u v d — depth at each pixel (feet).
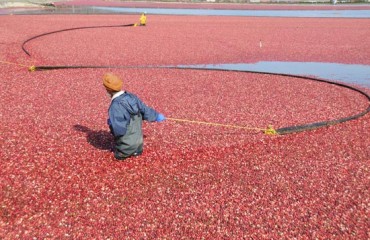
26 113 27.53
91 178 18.67
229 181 18.88
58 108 29.14
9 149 21.15
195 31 85.51
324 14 151.02
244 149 22.57
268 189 18.12
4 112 27.50
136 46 62.23
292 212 16.31
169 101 32.14
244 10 168.86
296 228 15.25
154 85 37.63
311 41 73.97
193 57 55.11
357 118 28.60
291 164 20.79
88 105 30.22
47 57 51.01
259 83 39.47
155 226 15.29
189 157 21.30
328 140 24.27
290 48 65.36
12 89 34.27
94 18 112.06
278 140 24.03
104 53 55.26
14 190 17.31
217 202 17.02
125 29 86.22
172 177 19.13
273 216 16.02
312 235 14.83
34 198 16.83
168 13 141.08
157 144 22.75
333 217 16.01
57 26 87.86
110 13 132.77
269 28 95.66
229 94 34.86
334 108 31.09
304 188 18.26
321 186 18.47
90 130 24.71
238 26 99.19
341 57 58.13
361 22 115.14
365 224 15.57
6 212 15.81
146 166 20.08
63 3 183.01
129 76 41.45
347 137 24.84
